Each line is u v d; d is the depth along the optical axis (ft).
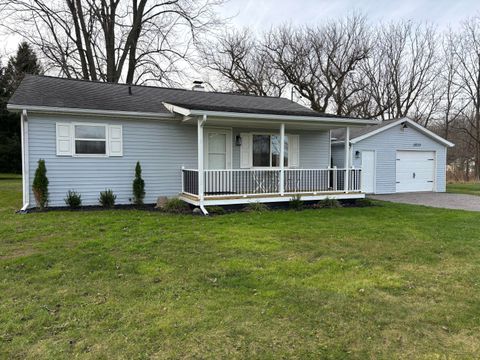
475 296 12.30
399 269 15.11
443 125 90.84
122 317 10.45
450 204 38.65
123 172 33.71
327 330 9.84
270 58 94.53
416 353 8.79
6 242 18.85
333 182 37.70
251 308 11.09
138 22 69.05
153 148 34.81
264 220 26.18
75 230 21.70
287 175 37.17
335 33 91.40
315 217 27.81
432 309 11.22
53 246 17.98
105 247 17.95
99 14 65.98
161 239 19.70
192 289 12.64
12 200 36.73
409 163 54.34
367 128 56.44
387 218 27.53
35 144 30.14
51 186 31.01
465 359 8.55
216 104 41.60
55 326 9.93
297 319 10.43
